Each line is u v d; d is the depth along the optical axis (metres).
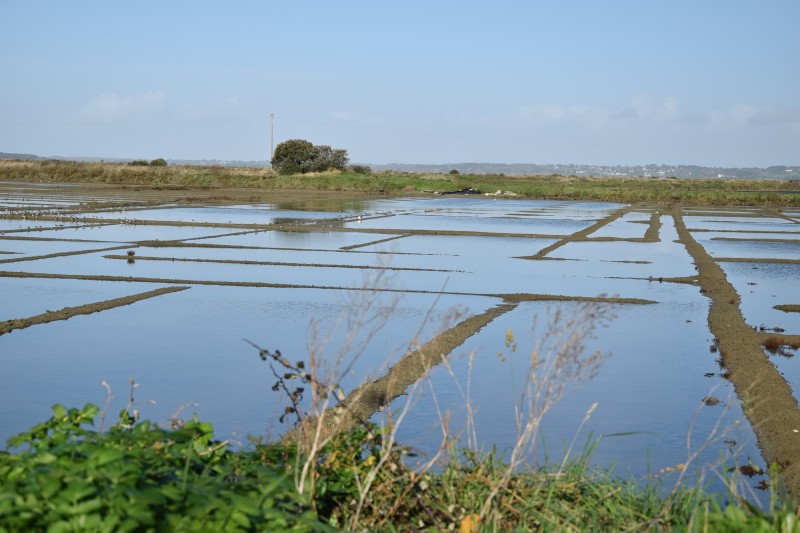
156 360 12.88
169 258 25.78
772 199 69.94
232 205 52.09
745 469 8.52
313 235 34.28
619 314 17.84
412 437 9.05
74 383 11.50
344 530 4.18
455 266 25.44
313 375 4.86
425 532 4.62
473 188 82.12
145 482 3.88
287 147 90.56
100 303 17.59
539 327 15.96
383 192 77.00
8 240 29.64
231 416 10.01
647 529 4.81
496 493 4.82
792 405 11.02
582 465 5.61
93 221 37.41
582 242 34.00
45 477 3.68
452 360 13.02
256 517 3.87
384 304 18.20
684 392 11.64
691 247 32.03
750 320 17.78
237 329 15.28
